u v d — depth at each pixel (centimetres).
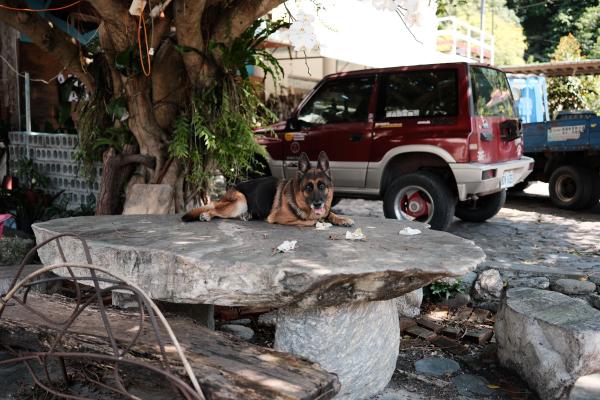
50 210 699
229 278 311
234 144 564
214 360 267
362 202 1116
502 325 419
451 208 729
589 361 351
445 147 712
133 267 344
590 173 980
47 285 474
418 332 479
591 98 2041
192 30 505
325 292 302
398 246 365
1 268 486
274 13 824
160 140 572
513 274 600
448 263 326
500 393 379
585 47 3975
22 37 902
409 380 393
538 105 1324
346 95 797
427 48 1695
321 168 429
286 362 270
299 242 364
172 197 553
